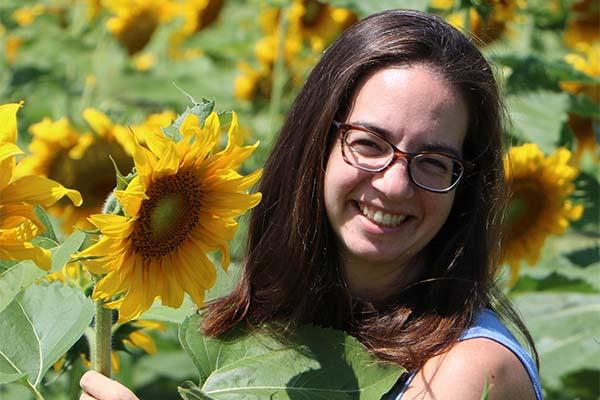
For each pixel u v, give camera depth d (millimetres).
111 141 7871
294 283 4785
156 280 4340
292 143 4793
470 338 4543
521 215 7359
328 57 4676
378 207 4531
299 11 9992
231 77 10586
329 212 4684
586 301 7574
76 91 11164
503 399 4438
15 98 11086
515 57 7453
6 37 11961
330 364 4586
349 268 4809
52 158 7906
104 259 4191
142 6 11555
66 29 12344
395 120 4469
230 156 4324
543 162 7262
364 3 6918
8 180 3980
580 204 7895
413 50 4516
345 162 4555
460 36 4633
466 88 4543
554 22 9625
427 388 4449
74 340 4594
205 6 11711
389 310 4746
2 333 4629
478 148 4703
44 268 4078
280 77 9367
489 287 4887
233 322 4762
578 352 7402
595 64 8070
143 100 10375
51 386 7664
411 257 4762
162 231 4289
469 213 4793
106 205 4363
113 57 11555
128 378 8656
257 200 4379
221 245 4395
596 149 8336
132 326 5555
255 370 4621
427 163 4508
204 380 4617
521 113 7387
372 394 4477
